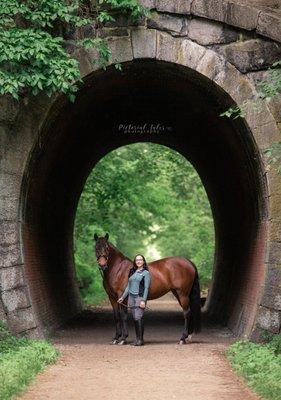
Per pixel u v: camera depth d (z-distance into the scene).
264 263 14.95
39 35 13.63
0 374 10.66
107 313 25.45
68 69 13.73
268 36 14.88
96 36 14.94
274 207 14.77
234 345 14.35
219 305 23.48
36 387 10.67
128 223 38.97
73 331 19.00
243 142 16.81
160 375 11.85
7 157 14.81
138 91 19.25
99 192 31.50
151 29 15.01
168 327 20.11
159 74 16.59
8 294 14.66
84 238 33.69
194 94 17.64
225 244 24.41
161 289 16.16
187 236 45.44
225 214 23.94
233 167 20.20
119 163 31.86
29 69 13.65
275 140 14.85
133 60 15.03
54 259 21.73
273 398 9.70
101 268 16.31
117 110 21.27
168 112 21.70
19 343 14.02
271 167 14.80
